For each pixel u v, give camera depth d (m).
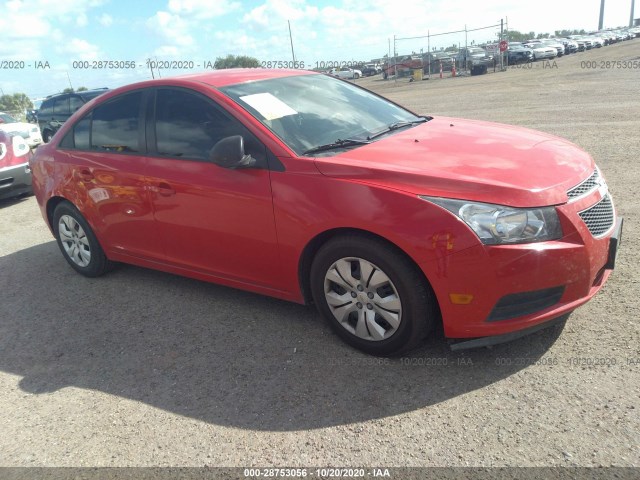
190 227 3.69
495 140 3.39
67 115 17.62
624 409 2.47
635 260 3.89
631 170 6.36
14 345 3.80
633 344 2.93
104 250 4.57
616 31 64.94
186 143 3.68
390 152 3.17
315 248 3.20
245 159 3.20
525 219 2.61
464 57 34.22
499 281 2.62
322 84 4.26
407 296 2.83
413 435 2.49
